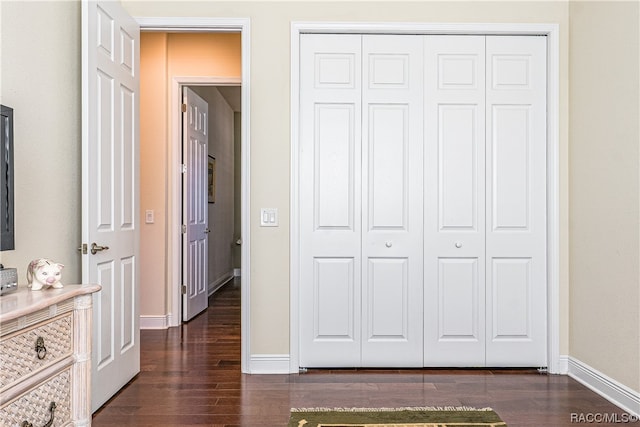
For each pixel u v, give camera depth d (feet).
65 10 8.32
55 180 7.97
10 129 5.98
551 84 10.51
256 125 10.34
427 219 10.63
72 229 8.55
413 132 10.61
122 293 9.37
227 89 22.33
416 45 10.61
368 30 10.42
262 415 8.15
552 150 10.50
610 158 8.99
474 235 10.66
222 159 23.34
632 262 8.36
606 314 9.12
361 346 10.62
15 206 6.84
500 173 10.67
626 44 8.52
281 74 10.36
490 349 10.68
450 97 10.63
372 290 10.64
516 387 9.57
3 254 6.59
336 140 10.59
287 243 10.36
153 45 14.55
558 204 10.51
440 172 10.65
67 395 5.81
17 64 6.91
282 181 10.35
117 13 9.13
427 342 10.64
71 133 8.53
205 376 10.14
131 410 8.36
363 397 8.98
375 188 10.62
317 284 10.61
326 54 10.57
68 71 8.43
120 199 9.30
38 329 5.17
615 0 8.82
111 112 8.91
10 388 4.71
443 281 10.68
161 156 14.47
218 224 22.59
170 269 14.82
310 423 7.80
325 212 10.59
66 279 8.34
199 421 7.91
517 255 10.68
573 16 10.31
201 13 10.34
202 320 15.61
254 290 10.35
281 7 10.38
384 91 10.60
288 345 10.39
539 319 10.69
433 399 8.89
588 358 9.73
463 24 10.43
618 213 8.75
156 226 14.47
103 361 8.58
